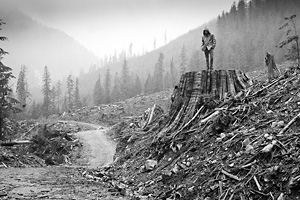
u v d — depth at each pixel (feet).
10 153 55.47
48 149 81.41
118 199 23.04
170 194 21.17
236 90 32.99
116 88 266.16
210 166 21.17
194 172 21.88
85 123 177.68
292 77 28.94
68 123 169.37
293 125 19.74
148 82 254.27
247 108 26.71
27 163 56.29
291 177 14.74
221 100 31.27
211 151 23.31
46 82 239.91
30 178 35.53
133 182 28.22
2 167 46.57
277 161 16.80
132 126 96.27
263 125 22.31
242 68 204.85
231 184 17.75
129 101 216.33
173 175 23.47
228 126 25.67
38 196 23.63
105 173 37.81
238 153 20.29
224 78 33.27
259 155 18.13
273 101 25.71
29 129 151.53
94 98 281.95
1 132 70.69
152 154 31.53
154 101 199.93
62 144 96.78
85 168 59.62
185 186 20.80
